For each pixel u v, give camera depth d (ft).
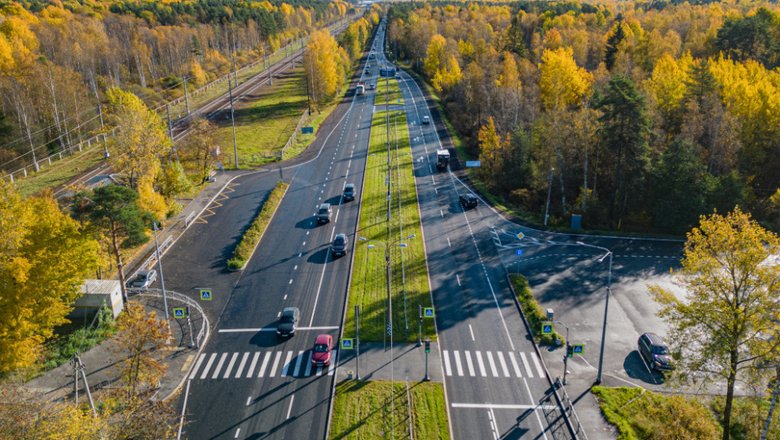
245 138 407.23
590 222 271.08
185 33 648.79
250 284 213.87
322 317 191.72
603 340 155.53
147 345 176.96
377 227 261.24
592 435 139.64
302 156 366.63
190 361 169.58
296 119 456.04
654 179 261.44
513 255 235.40
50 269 166.61
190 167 320.70
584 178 277.44
